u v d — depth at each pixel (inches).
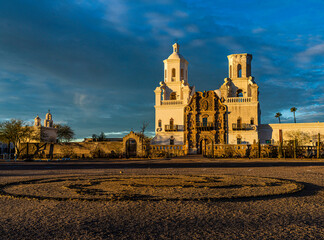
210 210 340.8
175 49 2819.9
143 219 302.7
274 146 1963.6
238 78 2539.4
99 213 328.8
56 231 265.0
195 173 823.1
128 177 702.5
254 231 263.9
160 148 2416.3
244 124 2347.4
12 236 252.2
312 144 2225.6
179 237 247.4
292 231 264.1
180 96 2667.3
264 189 493.4
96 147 2317.9
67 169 1051.3
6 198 422.6
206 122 2434.8
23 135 2783.0
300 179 654.5
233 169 968.9
